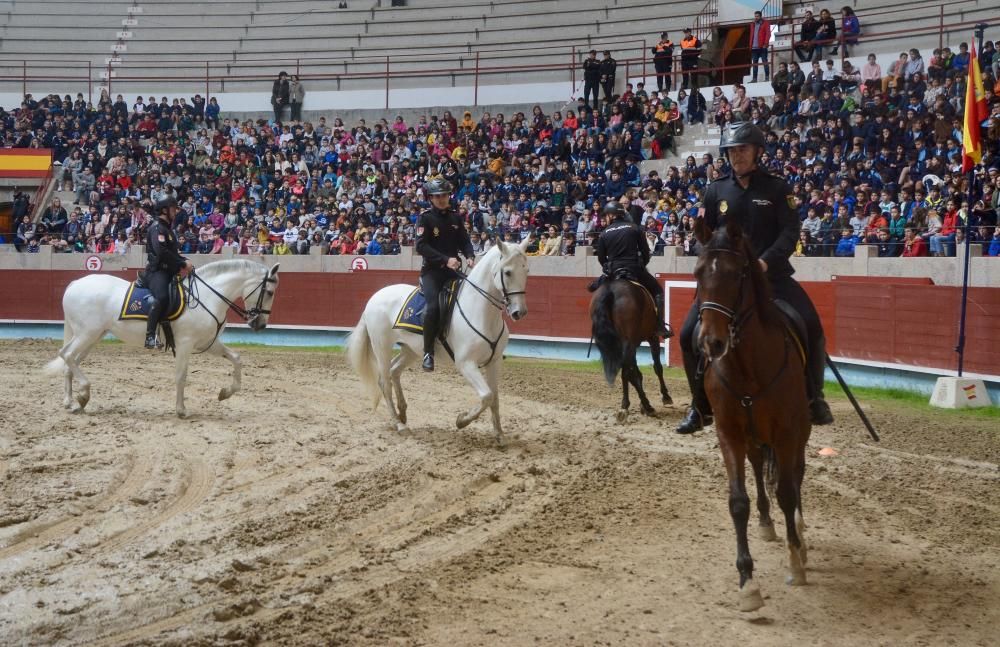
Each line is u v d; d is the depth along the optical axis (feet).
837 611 18.85
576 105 94.68
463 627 18.02
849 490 28.22
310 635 17.56
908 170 60.59
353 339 37.01
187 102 113.09
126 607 18.67
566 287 62.80
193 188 90.99
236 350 68.03
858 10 92.68
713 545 22.94
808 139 69.77
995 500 27.09
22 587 19.79
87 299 39.52
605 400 44.60
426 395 46.42
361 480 28.86
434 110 101.55
